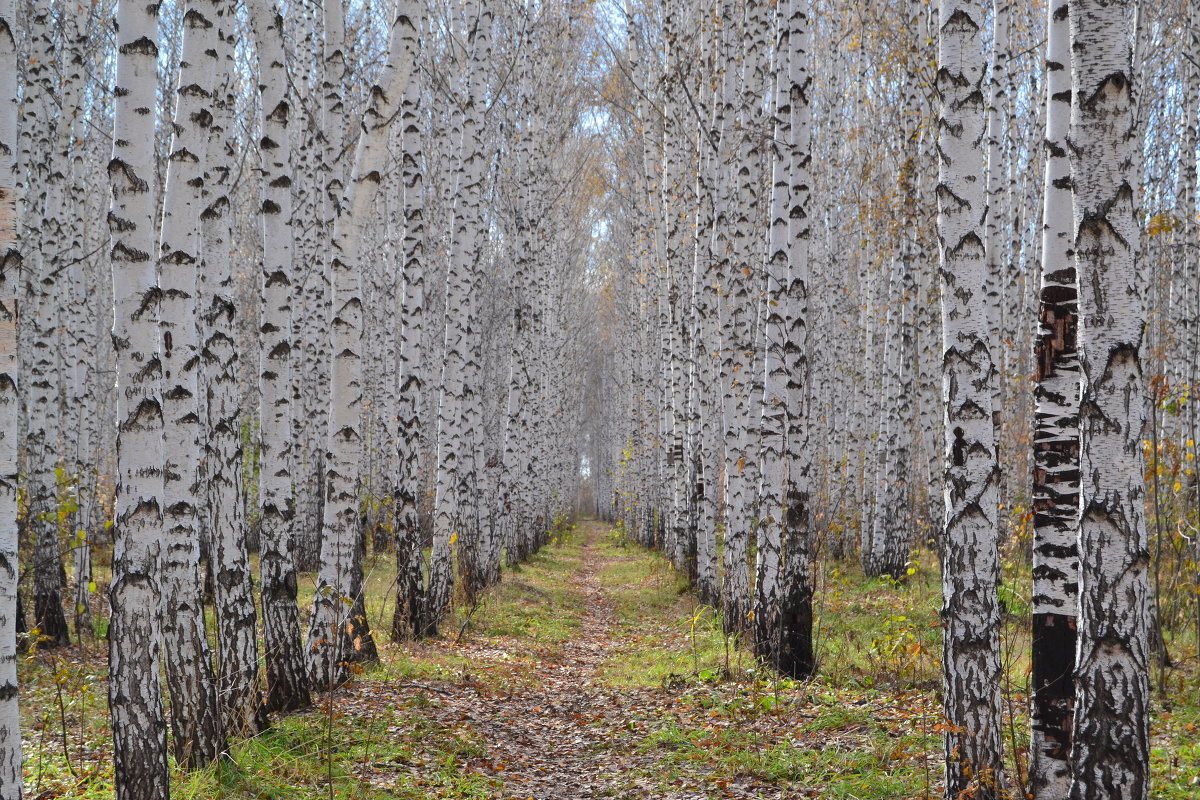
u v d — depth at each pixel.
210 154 7.61
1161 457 9.80
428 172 25.23
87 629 12.74
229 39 7.65
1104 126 4.28
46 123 12.66
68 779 6.48
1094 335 4.29
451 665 11.47
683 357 20.56
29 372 13.18
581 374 55.69
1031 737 5.30
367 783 6.50
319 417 20.55
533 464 28.22
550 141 25.03
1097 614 4.20
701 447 16.70
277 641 8.40
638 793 6.75
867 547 20.30
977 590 5.27
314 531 21.06
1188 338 12.98
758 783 6.70
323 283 19.28
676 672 11.07
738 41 14.74
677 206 19.98
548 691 10.74
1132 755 4.12
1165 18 16.14
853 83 23.23
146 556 5.16
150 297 5.25
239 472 7.55
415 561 13.41
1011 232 18.02
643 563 26.89
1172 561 10.54
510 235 25.70
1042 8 18.11
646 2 22.56
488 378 32.75
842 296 24.36
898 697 8.59
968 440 5.31
